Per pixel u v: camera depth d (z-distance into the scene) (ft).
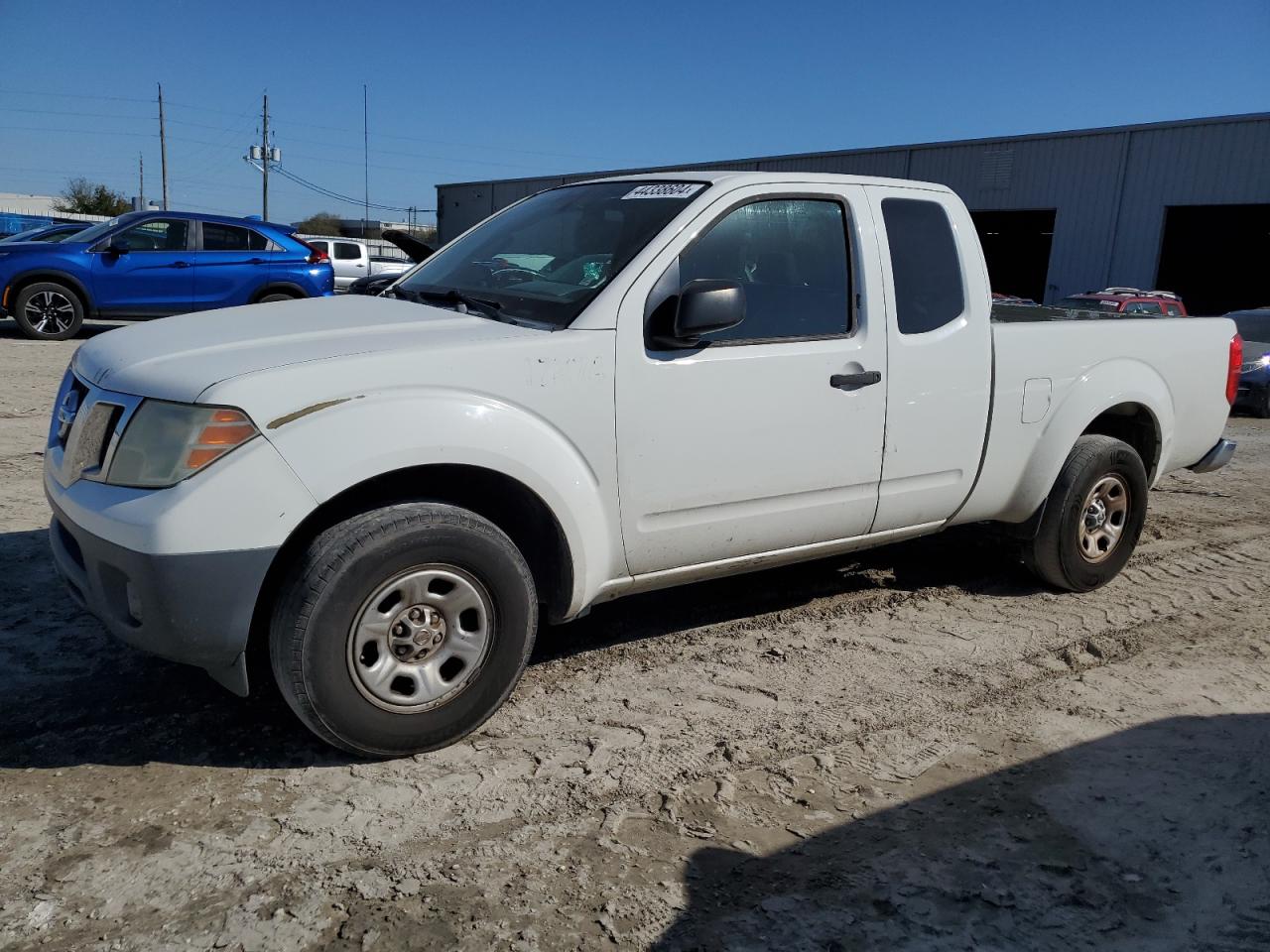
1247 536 20.72
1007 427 14.58
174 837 8.86
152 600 9.04
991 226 100.63
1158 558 18.80
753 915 8.18
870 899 8.43
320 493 9.32
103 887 8.15
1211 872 9.03
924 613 15.35
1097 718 12.00
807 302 12.60
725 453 11.85
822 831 9.41
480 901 8.20
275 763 10.16
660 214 11.99
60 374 34.30
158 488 9.19
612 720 11.41
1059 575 15.99
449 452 9.86
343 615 9.50
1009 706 12.22
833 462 12.80
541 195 14.56
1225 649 14.34
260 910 7.96
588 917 8.07
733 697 12.14
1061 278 87.97
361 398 9.60
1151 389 16.38
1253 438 36.42
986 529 16.39
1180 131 79.30
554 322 11.16
